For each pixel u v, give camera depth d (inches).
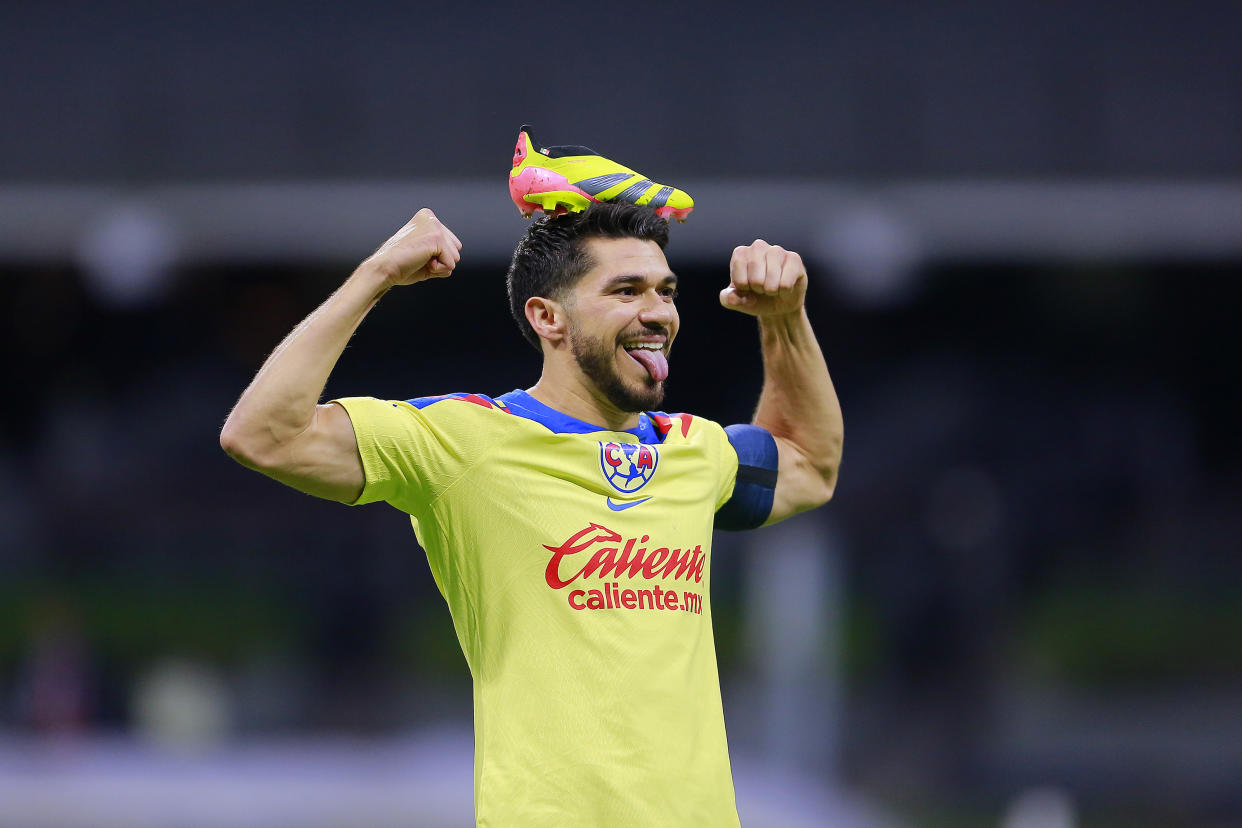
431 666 2140.7
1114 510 2404.0
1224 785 1760.6
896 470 2396.7
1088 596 2320.4
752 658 1948.8
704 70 1739.7
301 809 1298.0
